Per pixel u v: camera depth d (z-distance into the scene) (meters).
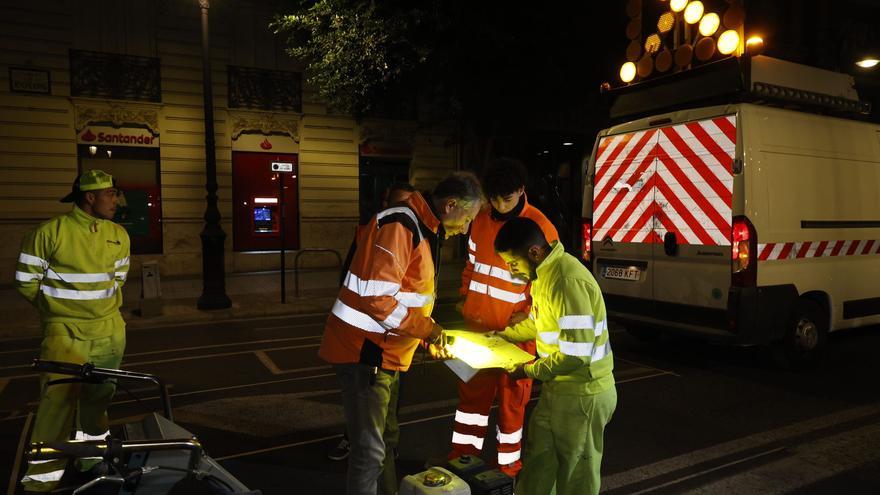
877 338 7.88
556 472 2.87
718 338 5.78
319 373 6.39
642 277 6.57
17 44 12.97
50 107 13.33
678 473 3.95
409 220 2.81
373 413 2.87
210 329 8.88
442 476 2.48
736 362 6.69
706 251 5.93
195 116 14.76
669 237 6.24
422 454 4.23
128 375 3.06
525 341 3.40
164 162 14.47
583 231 7.32
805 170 6.08
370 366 2.83
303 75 15.89
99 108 13.77
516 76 12.50
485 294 3.64
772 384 5.88
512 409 3.53
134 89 14.10
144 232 14.49
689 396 5.51
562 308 2.65
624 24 13.34
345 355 2.86
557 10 12.26
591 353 2.62
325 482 3.79
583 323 2.61
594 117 19.41
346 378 2.88
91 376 2.99
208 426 4.76
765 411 5.13
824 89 6.47
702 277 5.95
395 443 3.41
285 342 7.96
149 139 14.31
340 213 16.56
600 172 7.08
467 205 3.03
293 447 4.36
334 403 5.34
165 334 8.49
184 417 4.96
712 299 5.86
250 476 3.87
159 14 14.27
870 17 19.22
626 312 6.76
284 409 5.15
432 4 11.13
